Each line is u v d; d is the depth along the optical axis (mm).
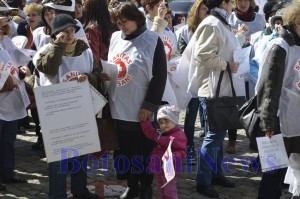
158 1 5531
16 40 5242
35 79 4168
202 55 4402
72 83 3789
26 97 4816
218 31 4414
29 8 5988
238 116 4191
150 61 4012
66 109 3775
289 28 3773
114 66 4070
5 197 4613
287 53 3717
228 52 4531
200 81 4637
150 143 4230
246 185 5117
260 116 3732
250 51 5180
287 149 3896
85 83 3838
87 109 3848
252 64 5254
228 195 4832
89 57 4074
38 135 6113
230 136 6117
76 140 3832
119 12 3980
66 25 3781
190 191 4879
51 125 3734
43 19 5305
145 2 5605
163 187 4133
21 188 4852
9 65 4383
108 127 4191
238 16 6891
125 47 4086
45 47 3963
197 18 5820
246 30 6262
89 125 3865
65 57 3910
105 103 3969
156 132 4094
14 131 4883
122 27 4059
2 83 4324
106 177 5215
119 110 4117
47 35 5309
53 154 3766
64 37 3797
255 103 3912
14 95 4715
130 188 4469
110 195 4660
